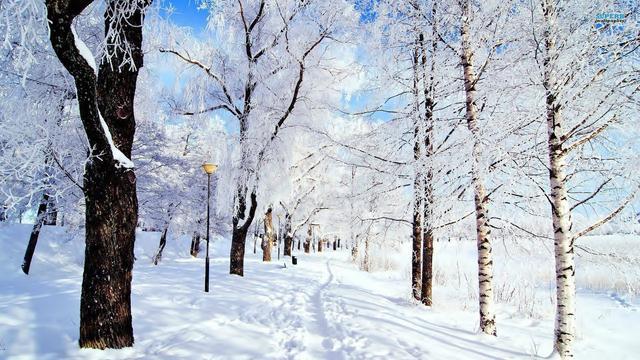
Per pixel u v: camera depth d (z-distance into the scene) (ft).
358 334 20.75
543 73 17.95
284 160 44.27
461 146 23.56
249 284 37.06
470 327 26.55
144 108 37.78
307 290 40.04
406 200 35.09
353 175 37.91
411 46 28.48
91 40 27.17
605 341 25.26
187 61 40.29
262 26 43.42
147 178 66.95
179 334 19.76
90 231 16.60
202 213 84.38
